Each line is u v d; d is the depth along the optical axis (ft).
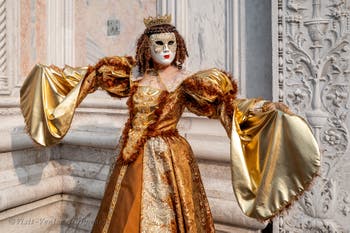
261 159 3.75
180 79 4.42
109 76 4.77
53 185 7.41
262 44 6.22
